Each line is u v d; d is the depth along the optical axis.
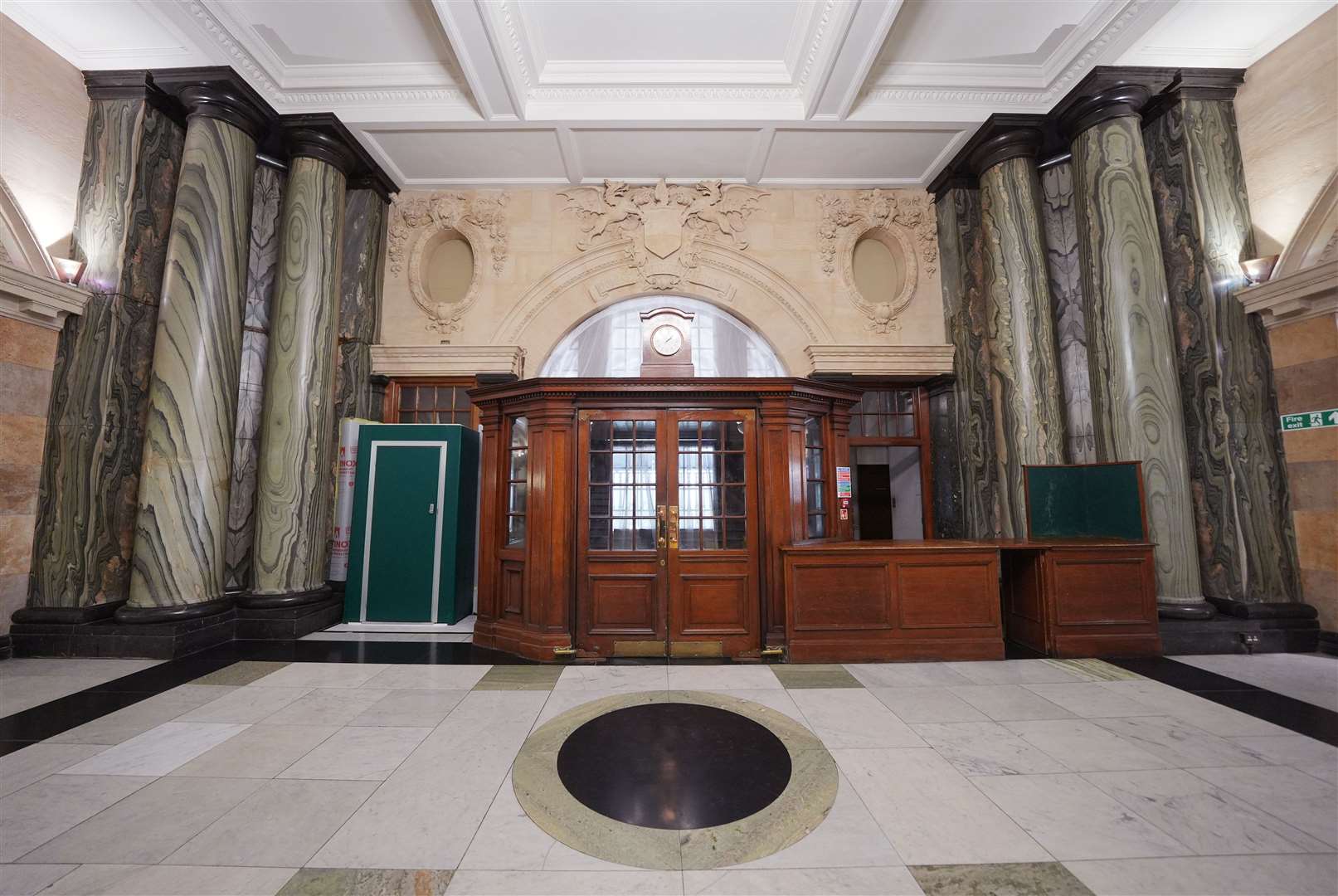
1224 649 4.42
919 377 6.74
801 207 7.05
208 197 5.05
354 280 6.46
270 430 5.37
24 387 4.50
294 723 3.08
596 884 1.82
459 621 5.67
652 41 5.29
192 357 4.87
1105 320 5.09
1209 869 1.87
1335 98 4.45
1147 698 3.43
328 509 5.70
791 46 5.34
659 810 2.24
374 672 4.00
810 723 3.05
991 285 5.91
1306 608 4.54
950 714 3.18
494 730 2.99
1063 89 5.52
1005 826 2.11
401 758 2.67
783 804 2.27
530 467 4.50
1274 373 4.77
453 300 7.03
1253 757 2.66
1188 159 5.12
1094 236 5.23
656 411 4.49
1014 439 5.61
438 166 6.56
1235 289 4.92
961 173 6.56
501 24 4.80
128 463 4.82
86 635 4.41
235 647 4.68
